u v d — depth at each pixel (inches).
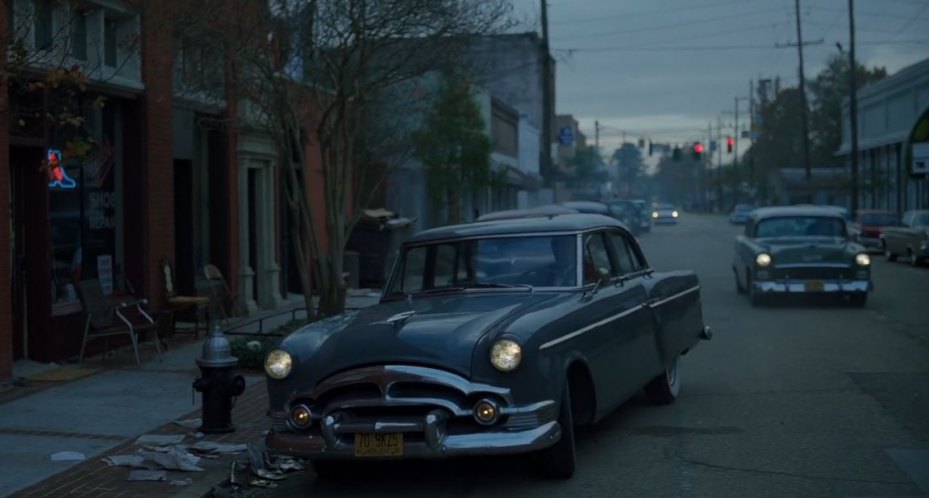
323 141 524.7
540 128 2337.6
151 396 417.4
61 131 493.4
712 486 290.4
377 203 1210.6
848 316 703.7
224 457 326.0
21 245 473.4
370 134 702.5
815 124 3479.3
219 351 355.6
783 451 328.8
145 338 558.6
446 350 267.7
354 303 761.6
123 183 557.0
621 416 387.5
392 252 971.9
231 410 372.8
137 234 557.0
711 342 586.6
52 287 490.0
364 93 542.9
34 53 349.1
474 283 336.8
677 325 405.4
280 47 529.3
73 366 483.8
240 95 543.5
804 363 505.0
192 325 632.4
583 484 294.4
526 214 438.6
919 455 320.8
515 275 335.3
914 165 1272.1
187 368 481.1
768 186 3363.7
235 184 689.6
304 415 275.1
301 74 612.4
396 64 539.2
